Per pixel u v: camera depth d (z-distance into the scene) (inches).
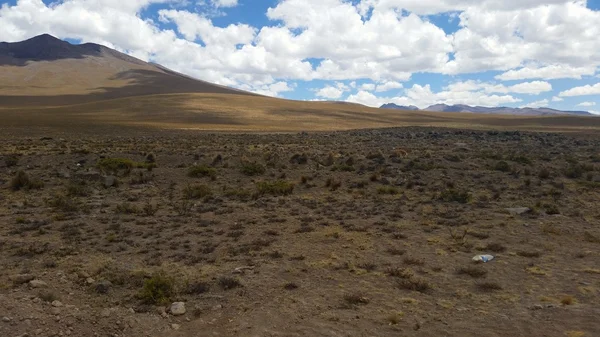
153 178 975.6
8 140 1831.9
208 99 6053.2
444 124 4722.0
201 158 1192.8
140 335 298.4
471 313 325.7
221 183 946.1
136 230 578.9
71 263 440.8
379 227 590.6
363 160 1203.9
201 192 820.0
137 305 343.6
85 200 768.9
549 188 875.4
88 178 946.1
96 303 345.1
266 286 382.9
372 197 802.2
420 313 327.3
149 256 468.4
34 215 658.8
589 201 761.0
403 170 1077.1
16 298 335.3
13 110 4726.9
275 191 842.8
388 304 344.5
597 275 401.4
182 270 422.0
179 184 940.0
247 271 419.8
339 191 868.6
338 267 431.5
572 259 453.7
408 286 377.1
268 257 465.7
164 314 326.0
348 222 617.6
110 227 585.9
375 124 4594.0
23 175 869.2
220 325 313.7
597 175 997.8
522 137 2458.2
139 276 398.0
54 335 287.1
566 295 356.2
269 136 2425.0
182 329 308.5
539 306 331.0
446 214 658.2
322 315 324.2
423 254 471.8
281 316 323.3
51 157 1138.7
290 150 1514.5
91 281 385.7
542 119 5423.2
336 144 1889.8
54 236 547.5
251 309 337.1
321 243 517.7
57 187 876.6
